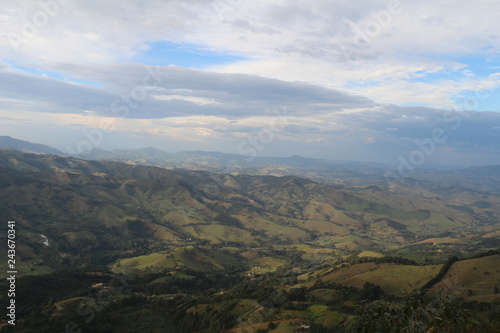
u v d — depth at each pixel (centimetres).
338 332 9131
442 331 2488
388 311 2494
